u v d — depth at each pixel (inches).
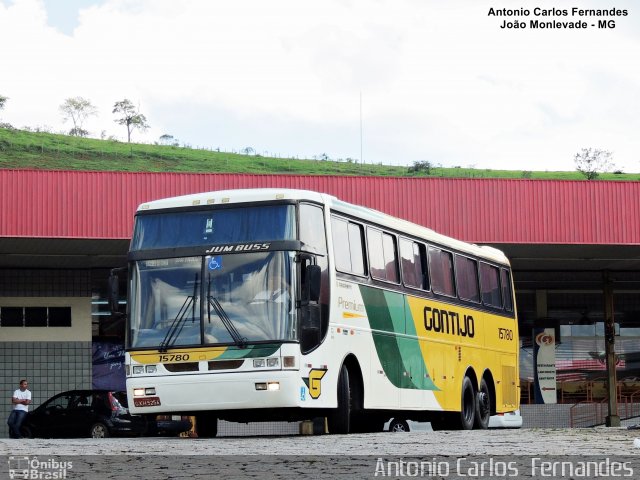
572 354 1668.3
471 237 1282.0
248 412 700.7
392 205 1267.2
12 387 1437.0
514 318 1111.6
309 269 672.4
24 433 1258.6
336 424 724.7
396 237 843.4
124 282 1470.2
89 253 1337.4
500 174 5944.9
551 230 1296.8
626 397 1664.6
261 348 671.1
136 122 6747.1
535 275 1635.1
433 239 920.3
